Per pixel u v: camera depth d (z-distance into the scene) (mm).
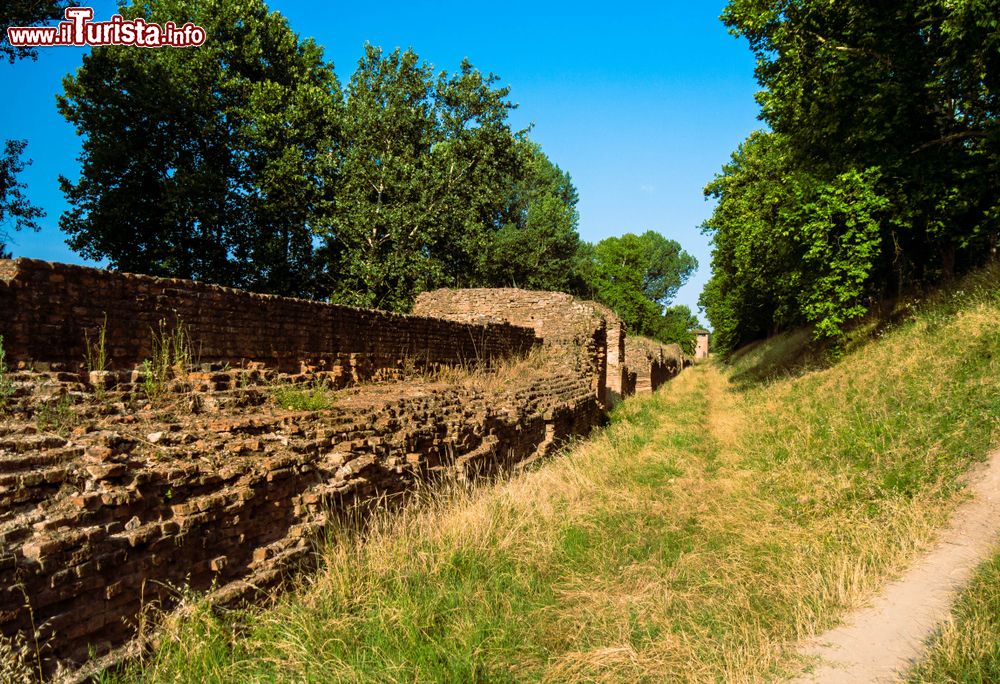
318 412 6359
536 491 7957
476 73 29094
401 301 26469
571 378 16266
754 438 10812
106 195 21422
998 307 9906
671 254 74125
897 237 14203
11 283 5188
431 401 8812
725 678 3760
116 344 6133
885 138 12781
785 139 15922
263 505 4668
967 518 5645
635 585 5379
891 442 7832
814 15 13391
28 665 2971
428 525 6055
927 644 3865
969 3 9656
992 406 7305
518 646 4246
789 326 32062
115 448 4156
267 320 8031
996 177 11742
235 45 24219
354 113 26984
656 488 8625
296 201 25391
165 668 3434
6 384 4492
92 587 3369
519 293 20016
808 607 4574
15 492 3377
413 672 3756
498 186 30781
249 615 4070
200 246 23297
